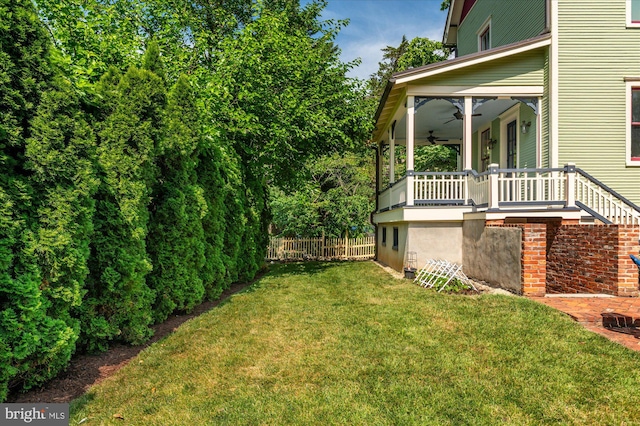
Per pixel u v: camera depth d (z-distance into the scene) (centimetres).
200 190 634
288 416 299
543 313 532
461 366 382
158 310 567
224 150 841
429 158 2272
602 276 656
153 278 557
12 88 332
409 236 947
